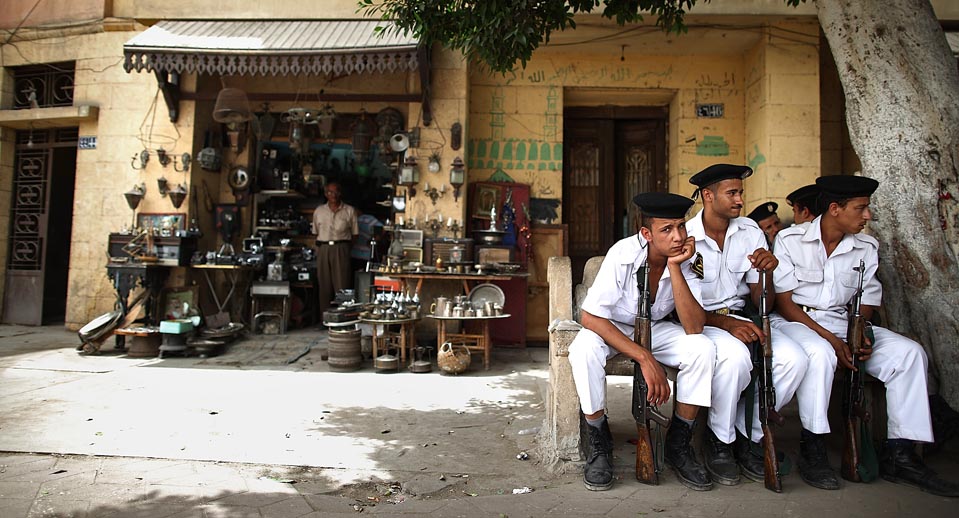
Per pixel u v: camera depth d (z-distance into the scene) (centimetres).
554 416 321
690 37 722
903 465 294
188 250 691
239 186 803
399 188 753
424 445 360
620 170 827
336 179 949
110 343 717
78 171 787
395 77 790
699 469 290
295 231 845
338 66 652
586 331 305
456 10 452
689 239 290
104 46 790
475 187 756
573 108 822
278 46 655
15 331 787
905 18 378
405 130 774
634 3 470
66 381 514
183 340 639
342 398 473
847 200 319
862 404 301
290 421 405
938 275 354
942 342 347
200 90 776
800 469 302
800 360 290
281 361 619
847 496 279
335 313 621
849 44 395
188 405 440
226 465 320
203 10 743
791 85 699
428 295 702
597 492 285
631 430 389
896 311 371
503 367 612
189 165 755
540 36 453
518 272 726
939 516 256
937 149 364
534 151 772
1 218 845
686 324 294
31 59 826
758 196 719
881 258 378
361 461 331
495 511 265
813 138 698
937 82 369
